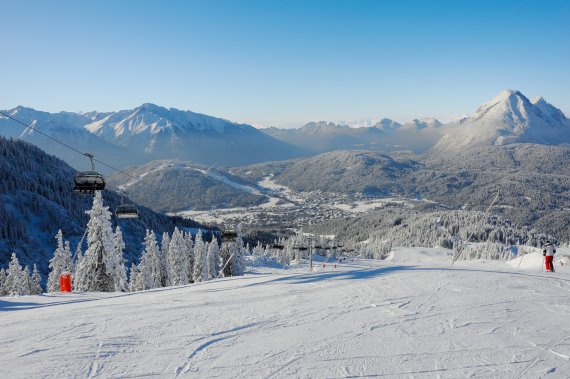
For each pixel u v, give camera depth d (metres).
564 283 13.14
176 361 6.07
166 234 56.97
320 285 13.21
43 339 7.11
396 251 189.62
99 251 29.09
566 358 6.23
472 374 5.58
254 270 91.69
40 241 120.81
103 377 5.43
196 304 10.27
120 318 8.71
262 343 6.94
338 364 5.95
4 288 49.50
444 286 12.49
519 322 8.28
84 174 20.16
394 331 7.64
